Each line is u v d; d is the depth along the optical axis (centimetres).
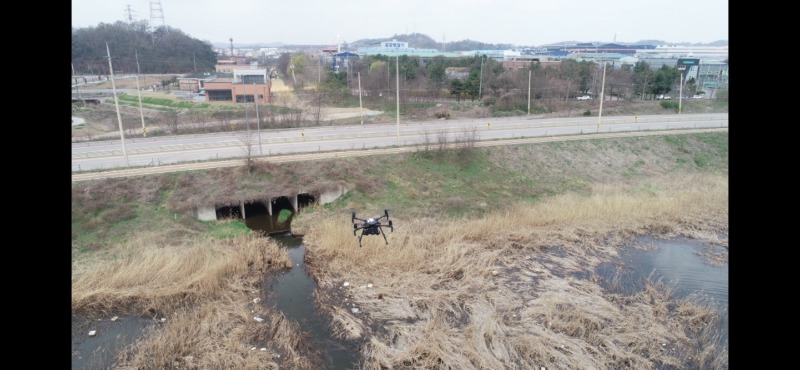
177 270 2002
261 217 2764
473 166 3347
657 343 1595
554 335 1609
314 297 1903
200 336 1603
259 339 1619
